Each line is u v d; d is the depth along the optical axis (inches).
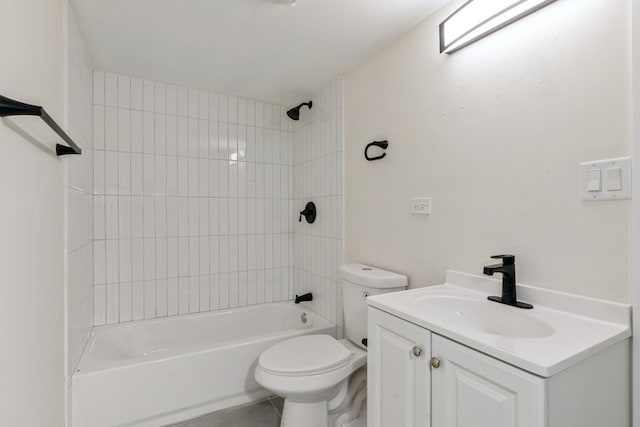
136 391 63.8
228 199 100.9
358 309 66.7
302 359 59.9
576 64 38.6
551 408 27.0
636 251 33.7
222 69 82.0
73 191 57.7
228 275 100.9
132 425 63.9
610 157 35.8
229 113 100.6
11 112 27.6
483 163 49.5
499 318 43.2
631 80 34.1
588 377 30.0
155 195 90.4
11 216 30.6
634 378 34.0
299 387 55.5
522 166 44.3
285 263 110.0
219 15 59.0
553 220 41.0
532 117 43.1
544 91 41.8
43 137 40.8
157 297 90.9
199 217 96.6
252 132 104.4
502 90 46.8
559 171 40.3
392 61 67.7
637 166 33.5
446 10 55.8
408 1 54.9
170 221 92.5
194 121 95.4
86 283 72.1
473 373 32.1
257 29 63.5
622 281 35.0
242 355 74.5
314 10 57.6
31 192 36.4
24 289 34.0
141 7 56.5
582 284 38.3
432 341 36.8
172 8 56.9
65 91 53.2
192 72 84.2
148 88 89.2
